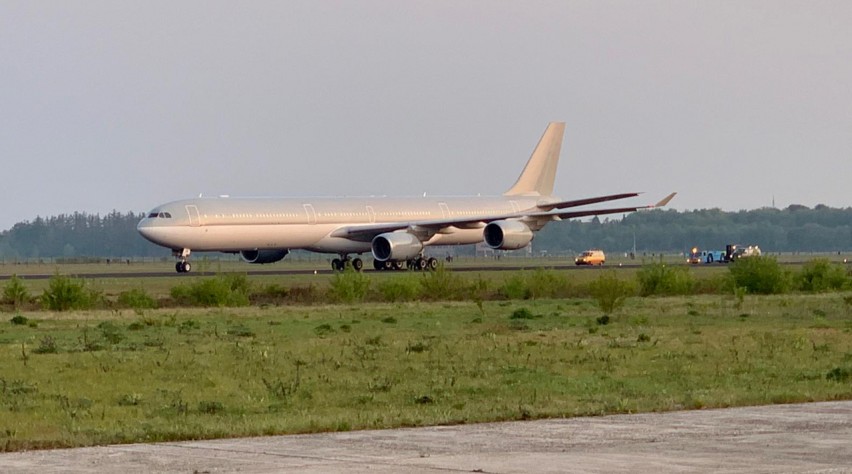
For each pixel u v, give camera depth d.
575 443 69.94
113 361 122.31
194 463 64.19
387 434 75.12
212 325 171.62
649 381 106.69
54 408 91.31
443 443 70.69
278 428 77.56
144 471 61.75
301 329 163.75
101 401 96.00
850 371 109.19
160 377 110.81
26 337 152.12
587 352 132.25
